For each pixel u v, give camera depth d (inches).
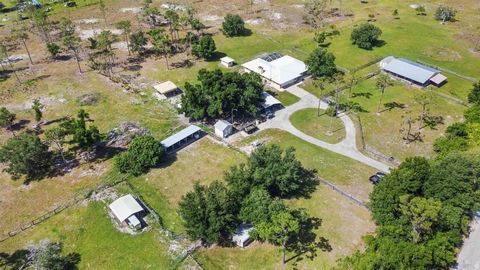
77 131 4072.3
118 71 5940.0
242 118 4980.3
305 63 5821.9
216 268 3159.5
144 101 5246.1
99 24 7500.0
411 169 3398.1
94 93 5369.1
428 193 3309.5
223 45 6756.9
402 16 7785.4
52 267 3041.3
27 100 5231.3
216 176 4045.3
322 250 3277.6
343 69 5999.0
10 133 4621.1
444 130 4744.1
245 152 4384.8
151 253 3270.2
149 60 6269.7
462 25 7357.3
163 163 4229.8
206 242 3353.8
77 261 3225.9
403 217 3125.0
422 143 4557.1
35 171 4126.5
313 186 3929.6
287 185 3639.3
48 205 3732.8
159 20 7628.0
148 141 4097.0
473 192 3213.6
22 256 3267.7
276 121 4938.5
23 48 6658.5
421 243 2994.6
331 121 4928.6
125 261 3216.0
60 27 6894.7
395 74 5802.2
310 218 3565.5
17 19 7775.6
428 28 7268.7
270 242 3353.8
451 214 3127.5
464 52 6466.5
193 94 4680.1
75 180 4008.4
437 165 3417.8
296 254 3257.9
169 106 5172.2
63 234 3449.8
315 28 7332.7
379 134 4724.4
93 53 6456.7
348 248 3284.9
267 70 5762.8
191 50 6373.0
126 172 4077.3
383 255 2785.4
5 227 3528.5
